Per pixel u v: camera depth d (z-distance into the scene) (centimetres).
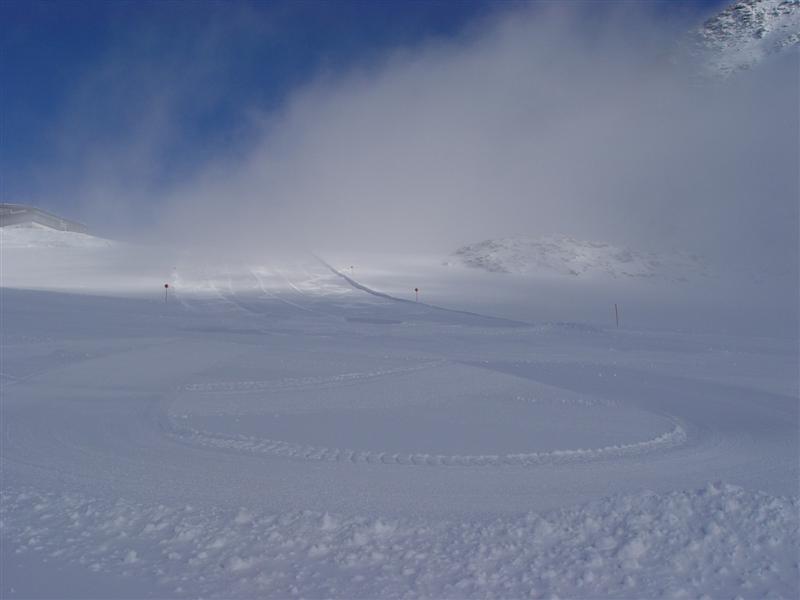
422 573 510
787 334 2917
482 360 1794
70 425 1008
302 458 840
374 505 665
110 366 1533
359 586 490
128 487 720
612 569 517
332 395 1259
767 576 504
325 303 3878
